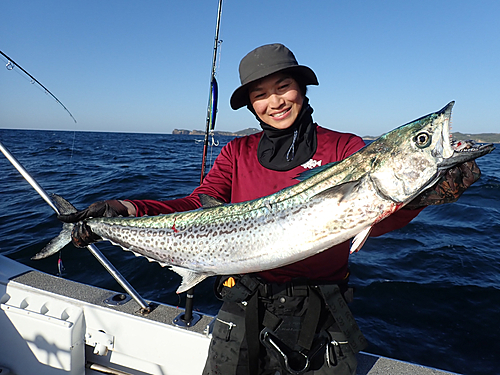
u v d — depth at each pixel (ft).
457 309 12.96
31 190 31.99
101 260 8.20
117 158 70.13
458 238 20.54
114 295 9.21
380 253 18.10
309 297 5.74
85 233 7.34
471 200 31.01
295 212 5.86
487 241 20.01
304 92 6.43
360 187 5.59
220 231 6.29
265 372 6.13
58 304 8.63
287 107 6.04
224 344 6.10
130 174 44.24
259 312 5.94
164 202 7.16
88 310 8.48
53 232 20.22
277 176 6.34
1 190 31.81
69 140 161.17
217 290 6.56
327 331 5.83
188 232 6.53
